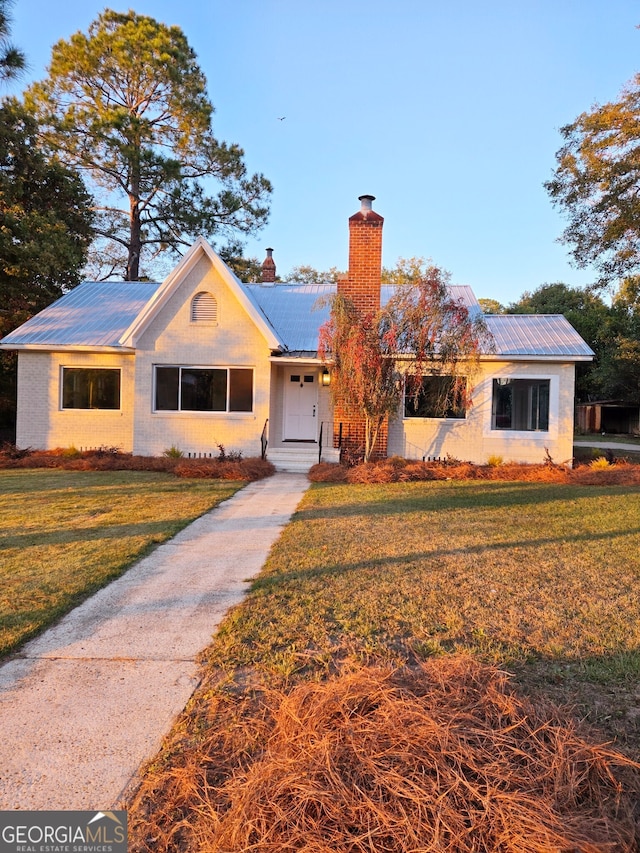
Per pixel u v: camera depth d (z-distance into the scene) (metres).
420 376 12.70
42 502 9.51
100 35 26.42
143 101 28.08
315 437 16.12
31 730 3.08
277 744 2.81
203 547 6.79
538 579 5.54
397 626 4.38
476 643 4.08
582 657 3.87
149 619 4.60
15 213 20.58
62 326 16.98
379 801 2.33
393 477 12.79
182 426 15.31
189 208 29.00
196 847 2.31
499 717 2.89
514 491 11.31
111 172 27.39
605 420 37.41
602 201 18.03
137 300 19.00
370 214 14.62
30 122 20.38
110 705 3.33
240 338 15.09
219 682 3.59
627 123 16.83
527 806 2.30
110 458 14.83
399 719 2.76
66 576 5.51
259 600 4.94
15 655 3.98
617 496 10.68
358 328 12.30
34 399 16.45
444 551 6.53
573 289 44.12
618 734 2.98
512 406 15.42
